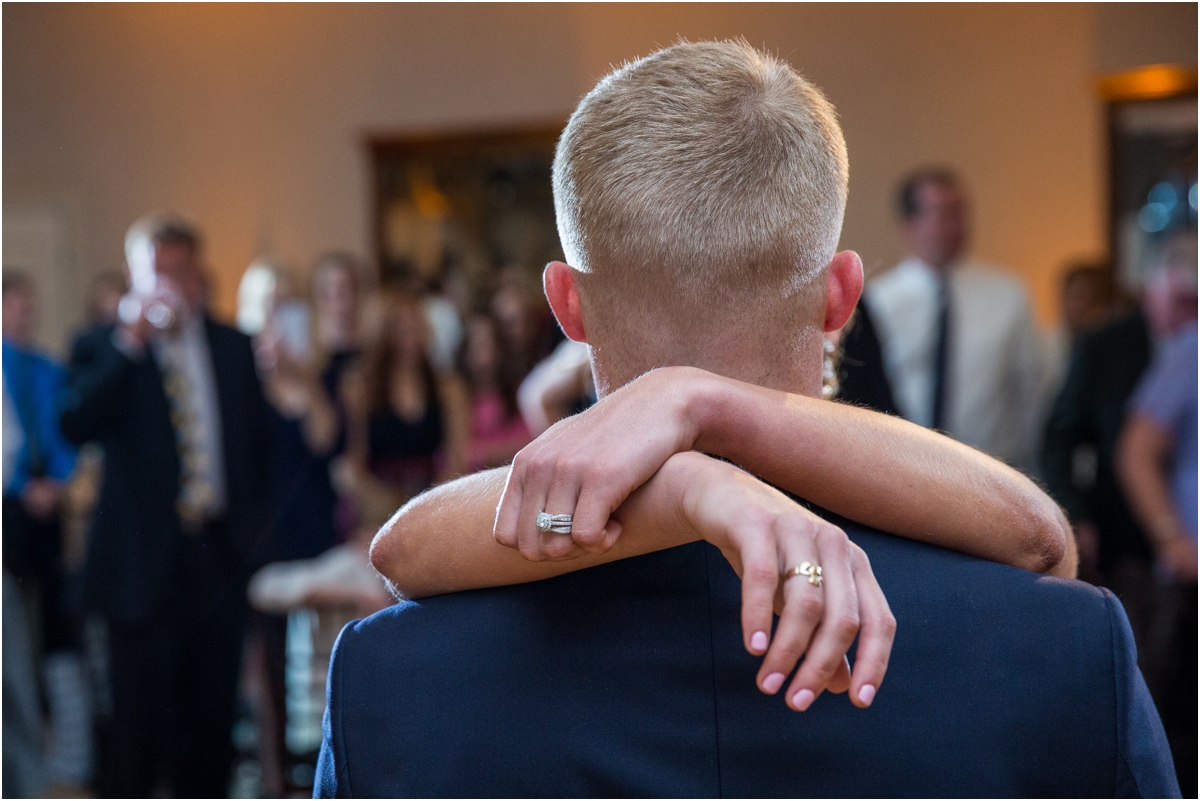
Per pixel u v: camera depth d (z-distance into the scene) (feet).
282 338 12.31
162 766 10.23
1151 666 8.63
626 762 2.20
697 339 2.34
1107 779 2.17
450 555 2.39
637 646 2.25
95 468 15.05
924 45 18.89
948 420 12.17
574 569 2.31
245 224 21.18
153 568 10.09
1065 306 16.48
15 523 13.07
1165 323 10.41
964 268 12.47
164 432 10.21
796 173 2.27
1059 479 10.89
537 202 20.49
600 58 20.06
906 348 12.25
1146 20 18.10
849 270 2.46
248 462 10.60
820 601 1.77
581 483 2.06
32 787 10.48
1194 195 17.79
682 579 2.27
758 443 2.22
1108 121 18.35
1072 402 10.88
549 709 2.24
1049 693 2.17
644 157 2.27
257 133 21.09
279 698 9.36
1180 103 18.07
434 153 20.75
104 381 10.03
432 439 13.23
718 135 2.26
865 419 2.39
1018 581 2.26
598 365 2.45
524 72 20.34
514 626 2.30
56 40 21.36
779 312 2.33
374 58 20.75
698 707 2.22
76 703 12.94
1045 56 18.51
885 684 2.19
